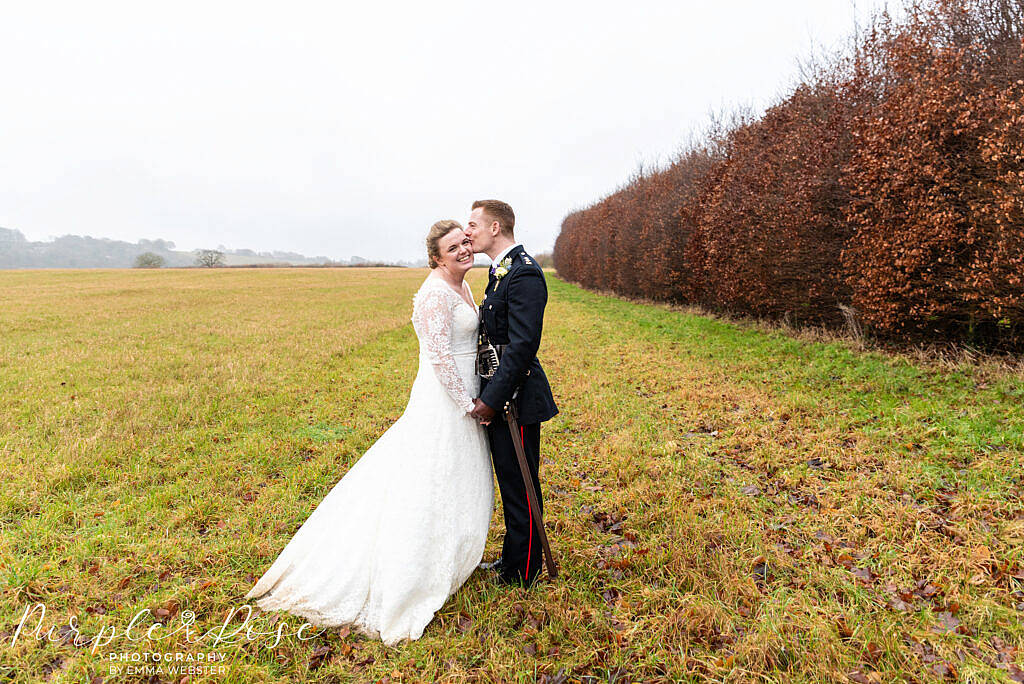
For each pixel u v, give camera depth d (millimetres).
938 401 5457
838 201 9117
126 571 3141
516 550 2848
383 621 2572
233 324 16172
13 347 11352
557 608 2680
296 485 4391
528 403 2760
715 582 2850
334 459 5078
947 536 3156
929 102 6426
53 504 4031
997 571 2797
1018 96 5812
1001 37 6578
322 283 39750
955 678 2168
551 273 56156
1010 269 5957
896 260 7152
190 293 28719
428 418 2762
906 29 7785
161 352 11102
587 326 14211
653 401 6719
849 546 3189
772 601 2695
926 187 6844
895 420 5094
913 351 7688
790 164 9945
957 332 7352
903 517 3406
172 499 4172
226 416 6586
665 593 2795
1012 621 2439
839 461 4367
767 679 2189
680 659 2328
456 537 2744
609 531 3598
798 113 10211
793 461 4492
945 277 6922
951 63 6492
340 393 7750
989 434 4457
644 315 16422
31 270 55625
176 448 5359
